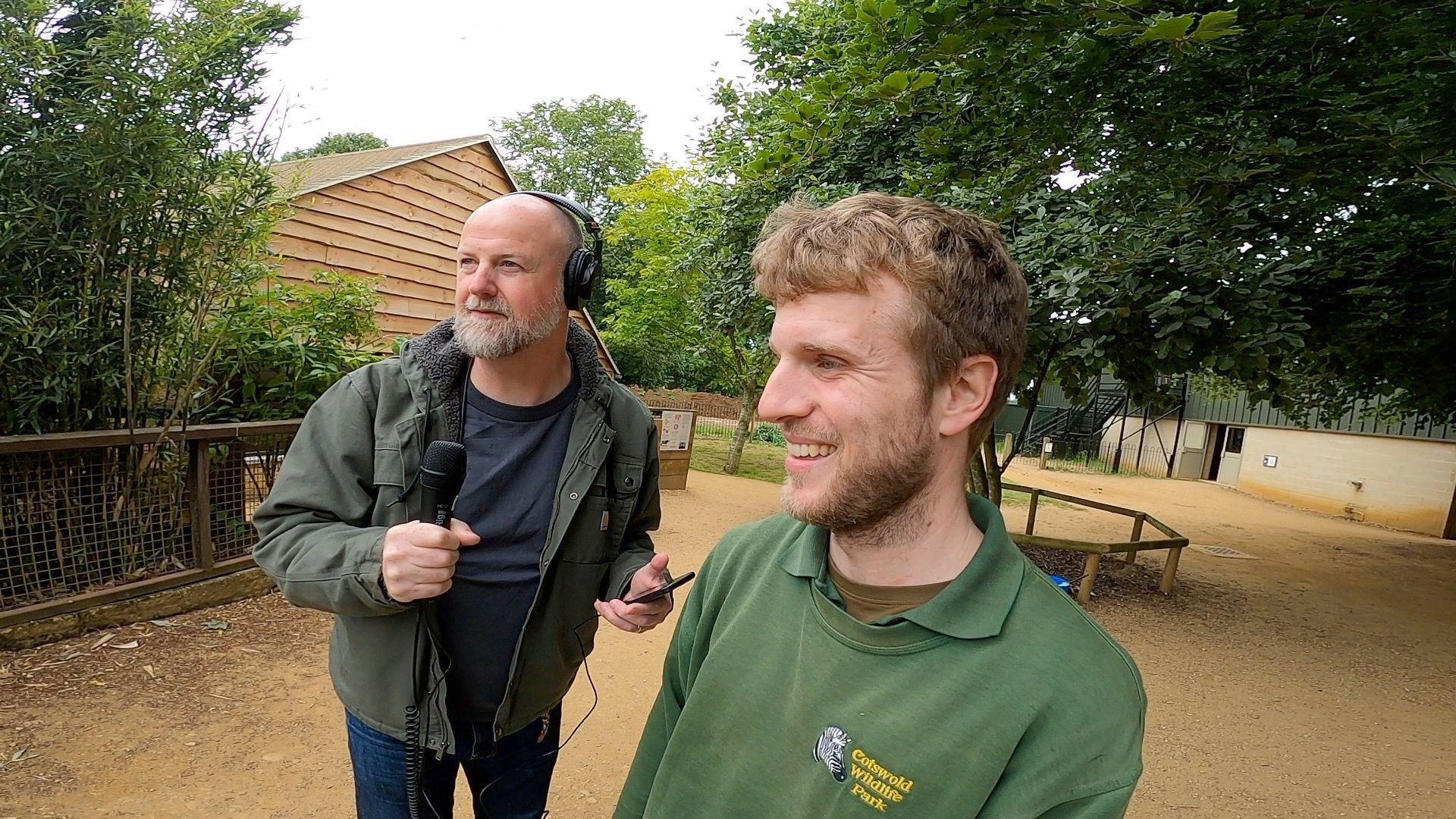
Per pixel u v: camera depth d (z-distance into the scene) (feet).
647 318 48.78
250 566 14.85
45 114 11.45
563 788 9.55
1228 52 10.72
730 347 44.39
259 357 15.85
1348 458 48.52
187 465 13.84
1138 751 2.66
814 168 21.03
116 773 8.85
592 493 5.61
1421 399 23.94
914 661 2.88
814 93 10.41
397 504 5.08
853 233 2.82
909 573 3.07
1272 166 11.08
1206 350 14.96
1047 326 15.28
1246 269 13.32
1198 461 62.59
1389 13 9.20
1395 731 13.74
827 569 3.37
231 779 8.98
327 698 11.12
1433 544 38.70
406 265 25.76
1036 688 2.68
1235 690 15.12
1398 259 16.67
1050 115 10.94
